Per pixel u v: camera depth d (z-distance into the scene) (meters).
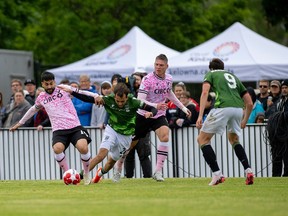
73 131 27.91
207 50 43.88
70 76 47.50
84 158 27.77
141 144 33.28
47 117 36.00
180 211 18.66
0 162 36.38
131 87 33.06
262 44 43.34
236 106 26.25
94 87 38.75
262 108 35.62
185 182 28.75
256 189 24.72
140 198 22.03
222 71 26.58
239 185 26.48
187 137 34.31
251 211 18.62
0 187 27.39
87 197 22.61
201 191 24.17
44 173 35.75
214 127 26.27
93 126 35.22
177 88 34.81
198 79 43.25
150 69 44.25
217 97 26.30
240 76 42.28
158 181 29.28
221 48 43.62
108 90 34.88
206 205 19.94
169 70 43.66
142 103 27.56
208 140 26.55
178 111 34.47
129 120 27.81
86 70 47.19
